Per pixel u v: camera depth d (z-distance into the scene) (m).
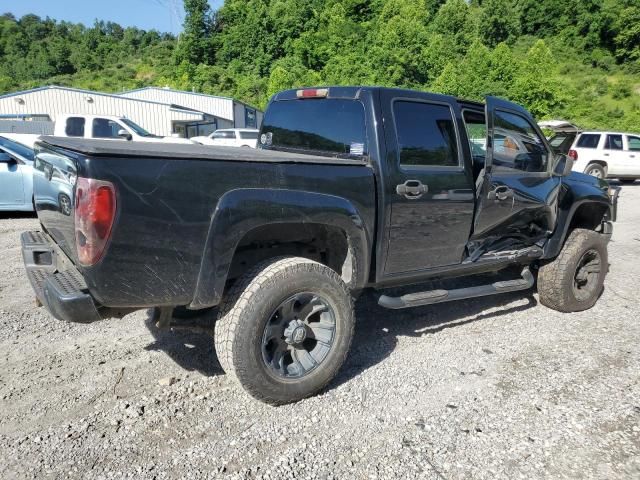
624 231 9.50
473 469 2.56
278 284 2.89
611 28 80.62
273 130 4.30
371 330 4.32
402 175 3.47
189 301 2.73
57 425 2.82
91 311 2.57
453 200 3.78
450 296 3.88
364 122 3.48
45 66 128.62
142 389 3.23
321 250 3.55
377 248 3.47
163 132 30.23
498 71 51.22
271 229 3.13
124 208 2.44
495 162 4.04
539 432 2.88
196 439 2.74
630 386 3.43
